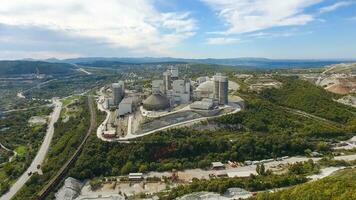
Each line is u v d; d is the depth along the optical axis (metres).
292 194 161.38
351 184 151.00
